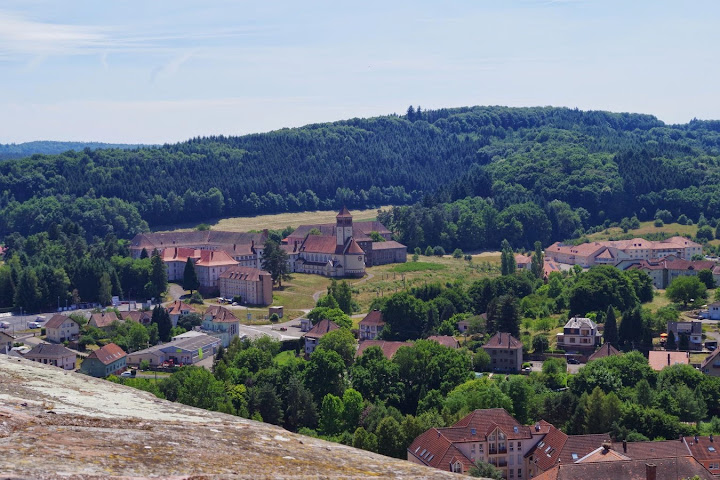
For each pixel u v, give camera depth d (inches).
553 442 4704.7
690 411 5767.7
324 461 772.0
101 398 970.7
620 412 5502.0
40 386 985.5
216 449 756.6
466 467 4510.3
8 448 671.8
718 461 4421.8
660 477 3708.2
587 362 7081.7
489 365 7509.8
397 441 5123.0
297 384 6378.0
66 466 638.5
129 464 668.7
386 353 7618.1
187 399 6112.2
